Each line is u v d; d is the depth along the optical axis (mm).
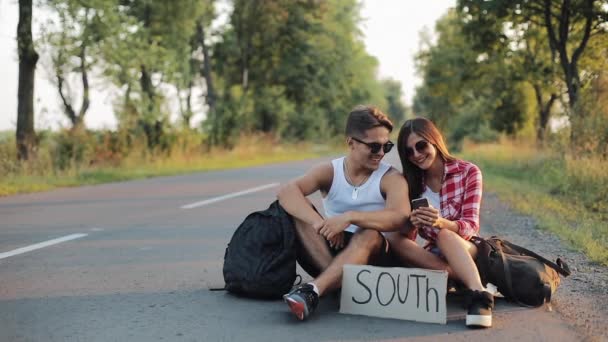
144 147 23141
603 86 16297
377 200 5059
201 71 46281
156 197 13008
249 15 43438
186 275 5984
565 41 20031
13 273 6070
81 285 5602
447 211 5082
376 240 4867
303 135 53594
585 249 6891
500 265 4785
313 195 13055
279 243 5078
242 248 5121
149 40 30234
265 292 5035
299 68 46781
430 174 5113
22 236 8219
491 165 24484
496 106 37688
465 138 52781
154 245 7547
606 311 4711
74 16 23578
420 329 4340
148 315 4680
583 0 19406
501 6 20438
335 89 48906
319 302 5016
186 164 24219
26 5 19703
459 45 36438
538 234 8094
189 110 27531
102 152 21078
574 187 12711
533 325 4395
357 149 4934
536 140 24797
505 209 10820
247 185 15719
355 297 4699
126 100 26188
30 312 4754
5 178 16062
